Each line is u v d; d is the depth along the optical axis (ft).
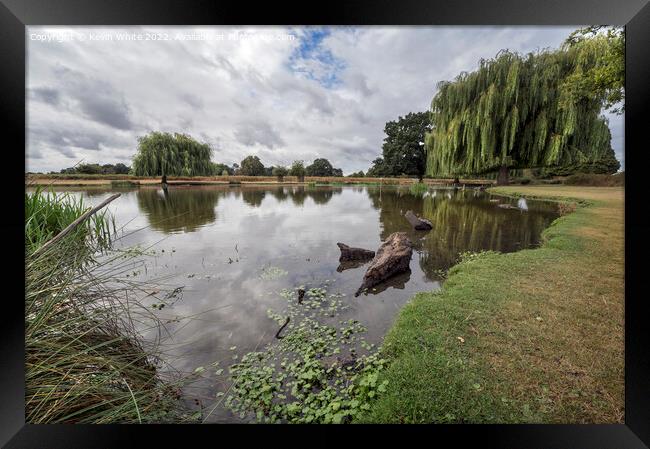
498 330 9.14
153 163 90.07
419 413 6.14
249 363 8.25
